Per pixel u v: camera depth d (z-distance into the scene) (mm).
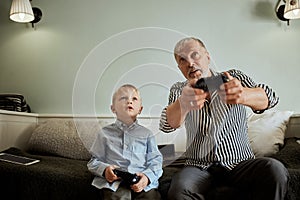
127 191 1101
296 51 1901
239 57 1968
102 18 2186
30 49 2285
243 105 1226
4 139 1796
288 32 1919
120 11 2162
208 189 1132
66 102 2176
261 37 1948
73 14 2234
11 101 2004
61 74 2209
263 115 1699
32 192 1281
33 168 1344
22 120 1980
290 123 1709
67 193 1237
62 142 1752
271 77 1918
